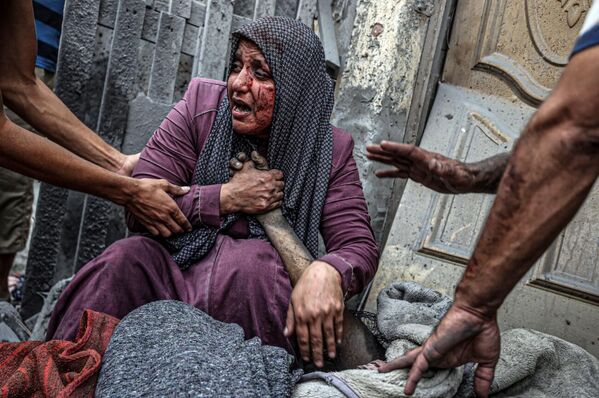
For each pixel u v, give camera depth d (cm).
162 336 144
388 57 250
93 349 147
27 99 195
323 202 188
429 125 257
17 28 186
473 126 250
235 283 171
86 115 242
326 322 163
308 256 177
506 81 253
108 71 242
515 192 106
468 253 233
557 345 178
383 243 257
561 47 244
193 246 179
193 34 258
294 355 174
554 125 100
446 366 134
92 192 175
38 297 246
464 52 261
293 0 271
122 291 166
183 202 180
